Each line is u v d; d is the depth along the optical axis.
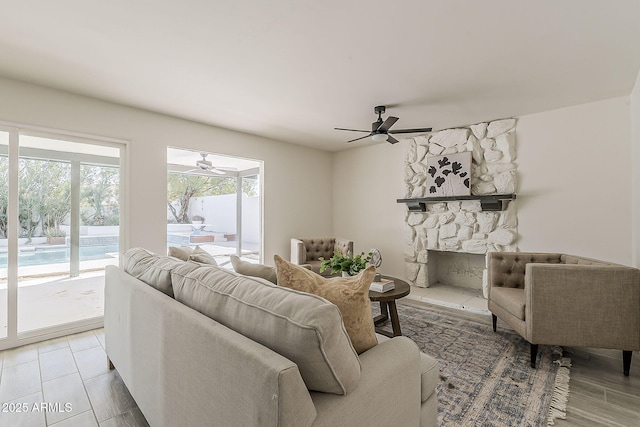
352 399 0.96
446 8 1.81
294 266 1.37
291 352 0.90
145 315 1.50
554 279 2.25
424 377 1.40
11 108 2.71
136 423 1.69
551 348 2.62
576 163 3.38
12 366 2.33
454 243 4.28
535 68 2.55
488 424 1.67
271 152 4.91
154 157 3.60
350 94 3.10
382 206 5.18
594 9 1.80
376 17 1.89
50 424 1.68
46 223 2.98
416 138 4.66
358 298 1.25
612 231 3.17
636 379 2.14
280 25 1.98
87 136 3.14
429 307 3.81
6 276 2.70
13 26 1.98
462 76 2.70
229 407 0.92
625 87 2.91
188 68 2.56
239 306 1.08
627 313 2.13
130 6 1.79
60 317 3.03
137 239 3.46
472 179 4.06
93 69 2.57
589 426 1.66
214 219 6.53
